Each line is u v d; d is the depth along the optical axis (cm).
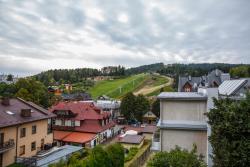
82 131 4984
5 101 3619
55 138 4684
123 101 7381
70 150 3697
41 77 18138
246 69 11550
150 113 7662
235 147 1290
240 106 1353
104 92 13862
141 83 15562
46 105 7169
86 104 5709
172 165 1388
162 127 2041
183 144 2022
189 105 2042
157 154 1495
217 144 1397
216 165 1406
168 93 2288
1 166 2998
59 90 13762
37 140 3775
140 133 5062
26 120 3431
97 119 5162
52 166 2195
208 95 1939
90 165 2175
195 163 1407
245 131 1288
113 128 5859
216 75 7950
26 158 3170
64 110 5209
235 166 1268
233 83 2941
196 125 2009
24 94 6378
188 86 8588
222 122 1361
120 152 2578
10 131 3148
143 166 3359
